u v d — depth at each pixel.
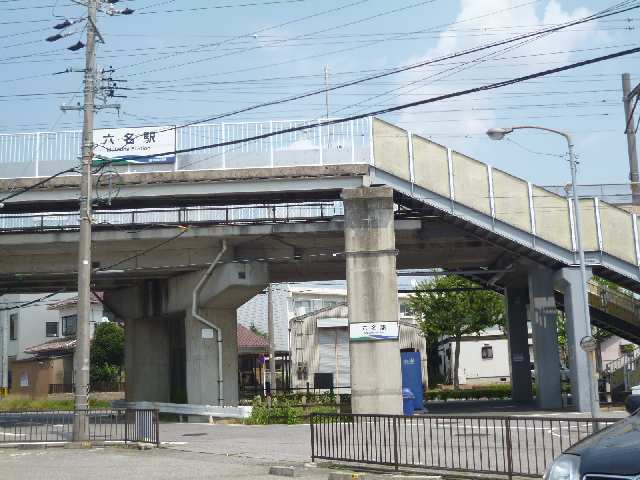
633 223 27.23
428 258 33.81
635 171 43.62
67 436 22.69
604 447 6.39
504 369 65.62
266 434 22.44
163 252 30.00
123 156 26.28
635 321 32.28
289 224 27.77
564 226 27.05
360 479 12.43
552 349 29.75
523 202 26.89
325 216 28.06
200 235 28.00
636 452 6.08
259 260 29.34
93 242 28.56
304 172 26.22
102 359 56.88
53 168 26.36
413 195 26.36
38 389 59.59
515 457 14.22
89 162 22.50
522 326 38.56
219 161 26.42
